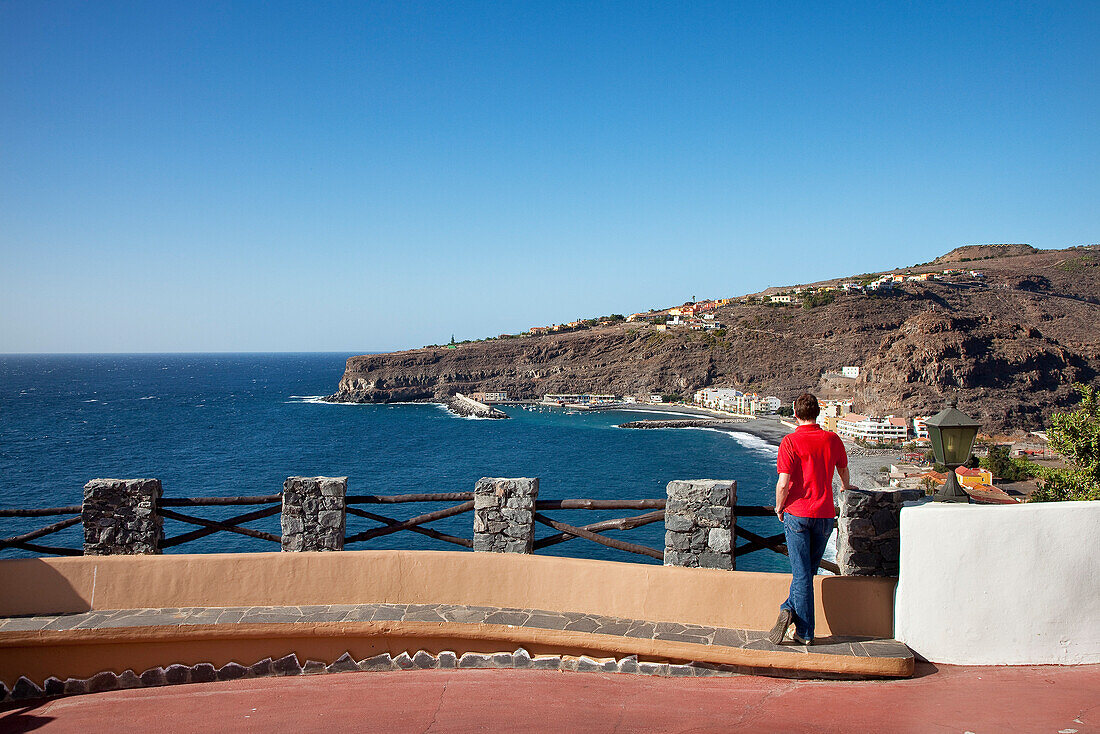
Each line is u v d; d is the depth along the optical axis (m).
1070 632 4.70
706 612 5.30
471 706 4.46
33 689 5.20
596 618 5.43
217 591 5.74
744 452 102.69
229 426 125.75
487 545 6.14
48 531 6.63
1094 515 4.72
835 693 4.43
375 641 5.40
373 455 94.00
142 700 4.94
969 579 4.79
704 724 4.01
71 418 130.62
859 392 145.75
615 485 74.19
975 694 4.26
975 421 5.17
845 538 5.24
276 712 4.52
